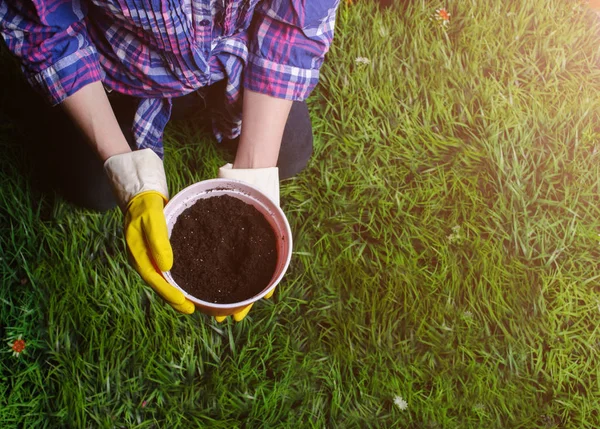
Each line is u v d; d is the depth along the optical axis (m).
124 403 1.38
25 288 1.42
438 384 1.46
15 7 1.01
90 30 1.13
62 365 1.38
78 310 1.41
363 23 1.76
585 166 1.69
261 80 1.14
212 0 1.04
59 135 1.36
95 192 1.39
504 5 1.84
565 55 1.82
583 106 1.74
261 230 1.11
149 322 1.44
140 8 1.01
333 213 1.59
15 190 1.47
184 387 1.41
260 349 1.45
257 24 1.12
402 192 1.64
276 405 1.42
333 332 1.49
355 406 1.45
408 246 1.57
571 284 1.57
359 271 1.53
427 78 1.74
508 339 1.52
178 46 1.09
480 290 1.54
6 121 1.52
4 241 1.45
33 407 1.35
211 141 1.58
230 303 1.07
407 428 1.44
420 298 1.53
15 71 1.55
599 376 1.50
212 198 1.12
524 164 1.68
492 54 1.78
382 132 1.67
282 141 1.45
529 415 1.47
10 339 1.37
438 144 1.68
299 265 1.54
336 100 1.69
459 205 1.62
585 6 1.89
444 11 1.78
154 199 1.04
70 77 1.07
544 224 1.62
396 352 1.49
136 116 1.28
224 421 1.38
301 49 1.12
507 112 1.73
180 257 1.09
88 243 1.48
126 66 1.15
